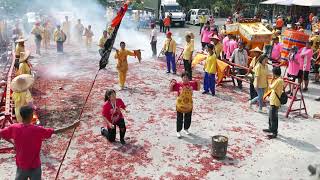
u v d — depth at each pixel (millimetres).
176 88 9953
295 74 14773
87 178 8070
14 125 6129
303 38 16641
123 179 8055
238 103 13430
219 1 54438
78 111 12055
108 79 16266
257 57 13562
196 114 12133
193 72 18250
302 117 12156
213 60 13914
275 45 17375
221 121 11570
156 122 11352
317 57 16578
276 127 10273
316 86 16203
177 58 21094
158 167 8602
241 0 53219
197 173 8359
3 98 11789
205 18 33281
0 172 8180
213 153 9055
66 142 9758
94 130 10609
